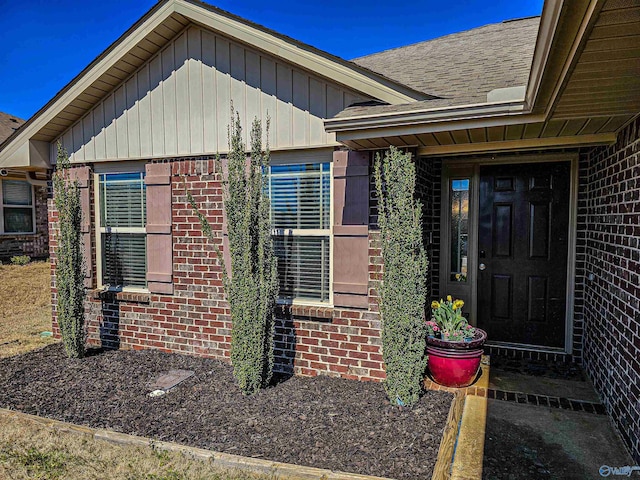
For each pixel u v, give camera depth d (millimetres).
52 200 5910
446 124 3357
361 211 4297
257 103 4711
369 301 4320
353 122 3566
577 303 4766
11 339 6125
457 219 5305
